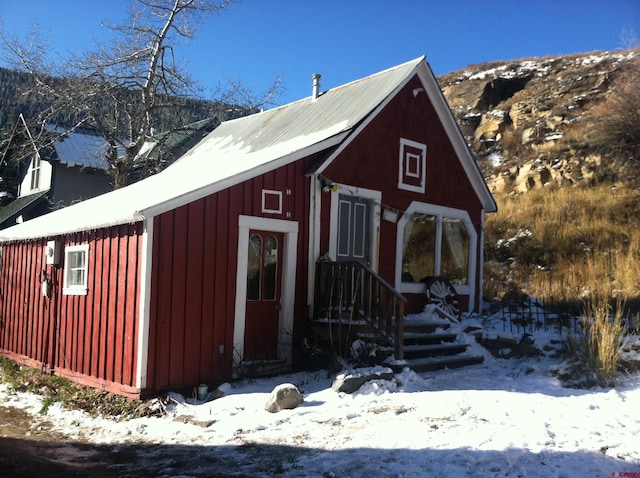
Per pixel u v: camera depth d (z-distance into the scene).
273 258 9.53
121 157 19.58
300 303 9.73
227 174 9.11
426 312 11.47
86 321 9.17
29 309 11.23
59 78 18.59
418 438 5.81
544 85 29.98
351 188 10.65
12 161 22.69
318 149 10.04
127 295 8.17
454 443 5.56
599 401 7.07
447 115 12.77
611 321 9.52
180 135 21.83
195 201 8.38
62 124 21.41
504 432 5.80
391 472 4.95
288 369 9.41
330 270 9.76
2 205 23.95
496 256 17.52
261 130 13.53
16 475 5.27
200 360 8.34
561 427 5.97
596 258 15.29
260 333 9.28
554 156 22.42
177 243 8.15
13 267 12.13
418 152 12.18
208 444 6.17
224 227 8.71
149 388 7.80
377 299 9.15
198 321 8.34
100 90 18.06
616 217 17.39
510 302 13.05
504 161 25.48
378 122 11.32
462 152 13.16
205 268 8.45
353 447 5.72
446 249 12.86
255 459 5.59
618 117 20.75
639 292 12.45
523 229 18.30
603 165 20.52
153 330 7.88
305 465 5.29
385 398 7.54
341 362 8.85
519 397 7.41
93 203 11.69
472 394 7.66
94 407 7.92
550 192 20.72
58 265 10.24
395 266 11.52
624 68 25.94
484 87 32.25
